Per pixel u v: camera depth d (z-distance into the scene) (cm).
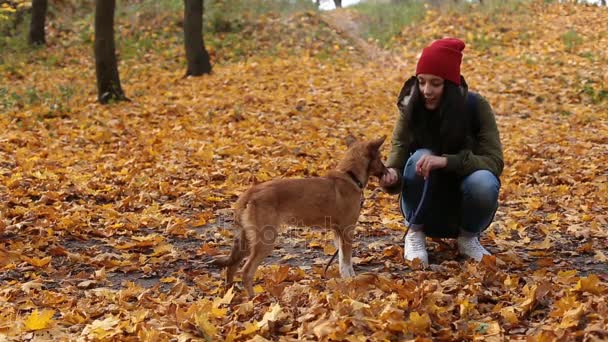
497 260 501
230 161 884
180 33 2028
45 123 1122
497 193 504
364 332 361
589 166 841
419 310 384
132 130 1075
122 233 616
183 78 1628
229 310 425
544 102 1285
